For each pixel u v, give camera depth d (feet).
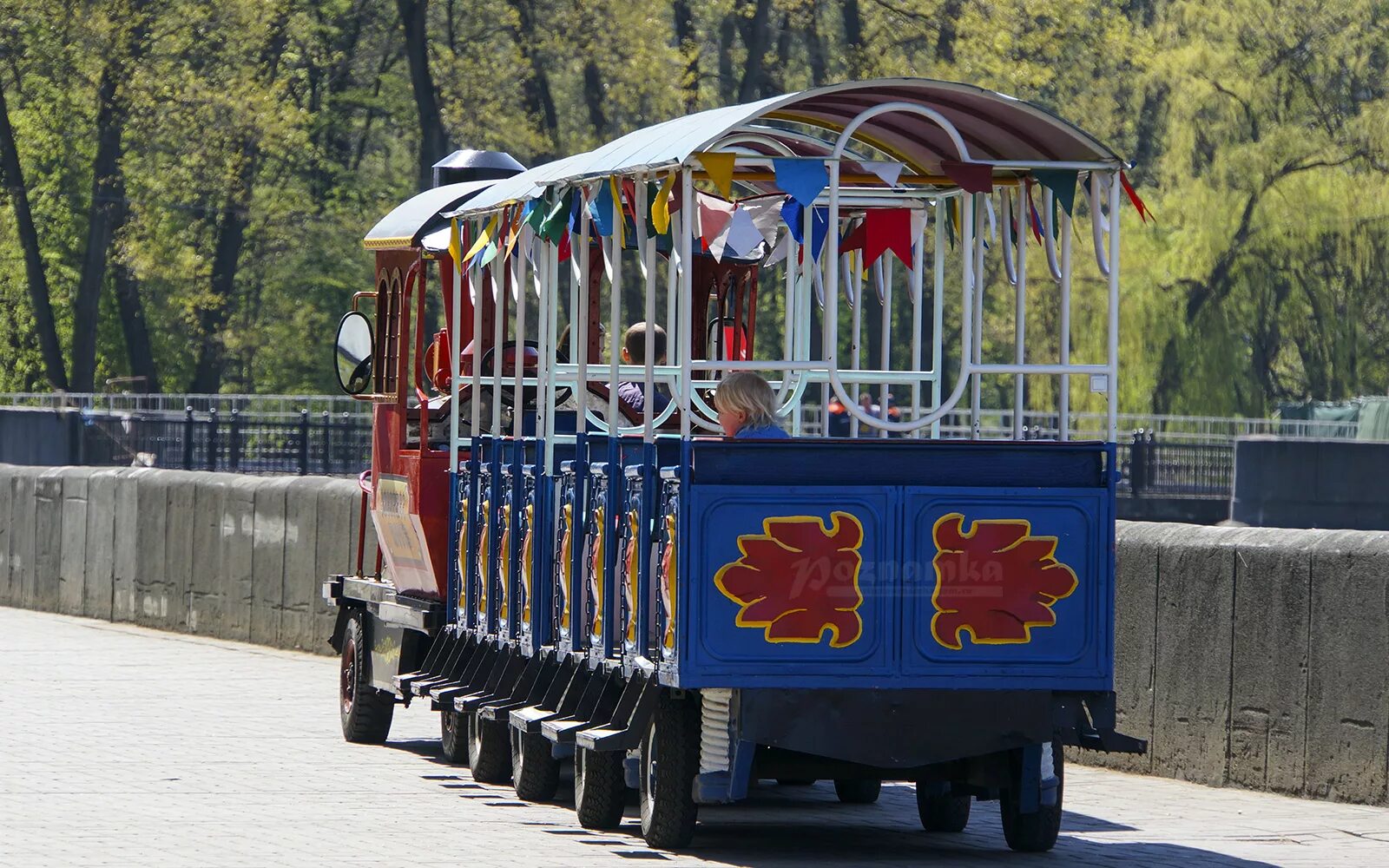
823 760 68.39
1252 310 395.14
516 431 80.07
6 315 458.50
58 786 82.53
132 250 409.28
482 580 85.05
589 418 88.58
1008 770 68.13
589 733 69.56
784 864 66.13
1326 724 80.84
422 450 91.81
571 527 74.02
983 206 73.31
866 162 70.64
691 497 63.77
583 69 391.45
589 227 77.97
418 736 103.19
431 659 91.50
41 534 182.39
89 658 140.05
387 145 463.42
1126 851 69.77
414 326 103.65
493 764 85.71
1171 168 387.55
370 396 99.60
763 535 64.08
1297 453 266.16
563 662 75.87
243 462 313.12
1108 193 68.03
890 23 371.56
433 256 94.32
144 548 166.50
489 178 102.06
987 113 67.36
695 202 69.31
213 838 69.56
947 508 65.21
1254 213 385.09
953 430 327.67
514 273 90.84
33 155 433.89
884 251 78.89
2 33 399.44
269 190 431.84
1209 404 388.78
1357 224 378.12
